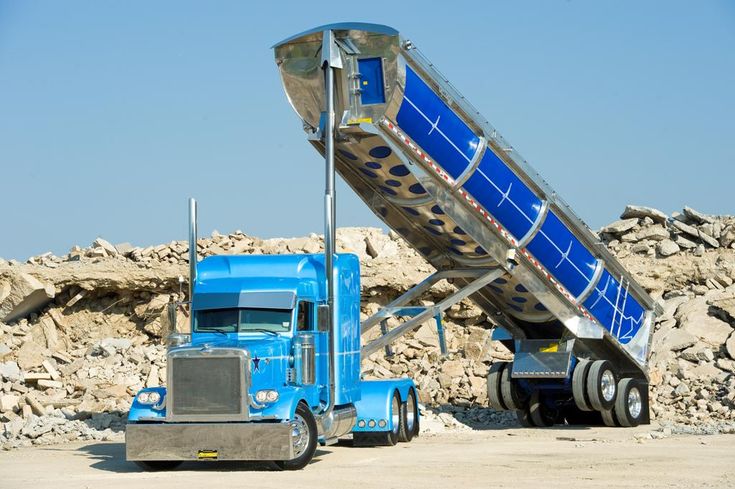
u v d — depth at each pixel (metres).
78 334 32.62
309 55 18.38
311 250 33.62
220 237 34.75
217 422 15.37
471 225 20.16
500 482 13.91
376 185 20.06
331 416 16.81
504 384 23.34
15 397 24.03
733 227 34.12
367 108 18.17
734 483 13.73
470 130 19.28
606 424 23.28
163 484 13.98
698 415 23.69
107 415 23.23
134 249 34.12
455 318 32.25
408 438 19.78
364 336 31.78
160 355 28.25
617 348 23.11
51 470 16.05
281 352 16.25
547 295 21.61
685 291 32.28
